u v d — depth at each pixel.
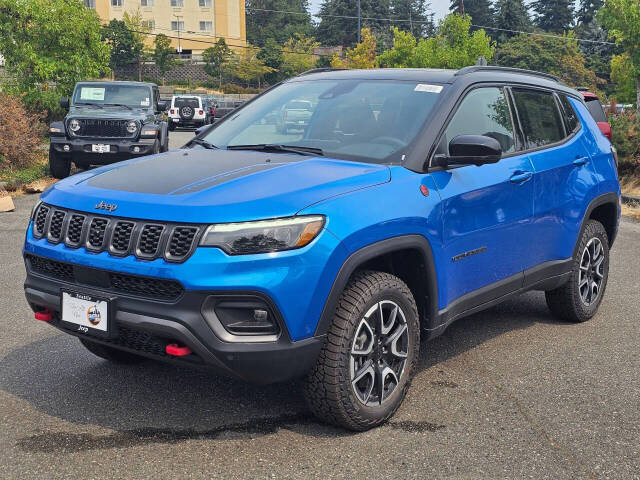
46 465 3.22
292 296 3.24
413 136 4.09
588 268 5.57
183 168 3.85
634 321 5.71
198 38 86.50
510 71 5.10
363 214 3.49
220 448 3.42
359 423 3.58
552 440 3.61
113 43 73.31
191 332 3.19
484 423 3.78
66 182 3.93
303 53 86.75
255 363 3.24
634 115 15.74
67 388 4.12
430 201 3.88
